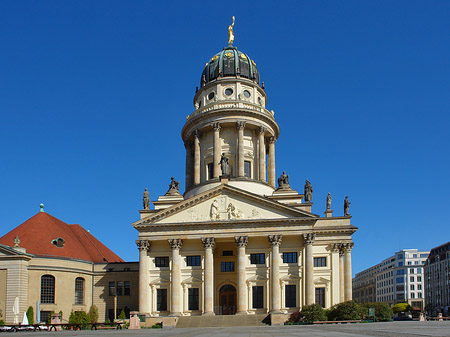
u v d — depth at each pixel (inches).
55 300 3373.5
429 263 7593.5
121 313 3240.7
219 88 4202.8
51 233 3688.5
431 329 1605.6
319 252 3346.5
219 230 3255.4
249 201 3284.9
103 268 3688.5
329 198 3511.3
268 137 4207.7
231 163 4015.8
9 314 3171.8
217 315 3107.8
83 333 2006.6
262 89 4333.2
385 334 1280.8
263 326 2726.4
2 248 3257.9
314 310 2851.9
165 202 3860.7
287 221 3203.7
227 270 3459.6
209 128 4057.6
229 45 4589.1
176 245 3272.6
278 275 3161.9
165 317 3026.6
